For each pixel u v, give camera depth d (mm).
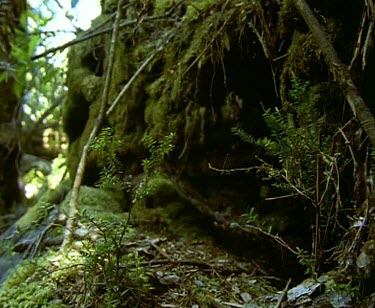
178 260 1996
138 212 2508
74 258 1938
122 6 2518
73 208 2201
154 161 1653
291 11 1890
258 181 2215
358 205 1550
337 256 1516
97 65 3043
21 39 3078
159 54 2473
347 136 1617
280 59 2002
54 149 5031
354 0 1802
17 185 4191
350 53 1790
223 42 2119
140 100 2613
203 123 2293
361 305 1318
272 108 2145
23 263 2070
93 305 1591
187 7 2459
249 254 2225
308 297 1417
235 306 1668
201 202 2383
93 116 2920
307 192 1636
